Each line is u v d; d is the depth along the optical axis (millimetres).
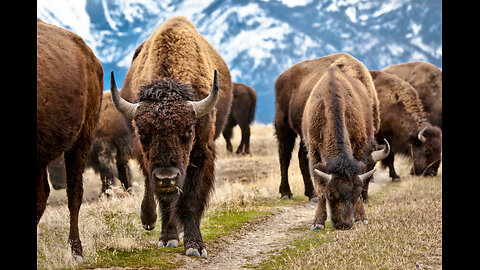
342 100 27938
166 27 23359
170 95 19234
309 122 29219
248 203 34656
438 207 30578
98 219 26000
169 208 20922
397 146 46750
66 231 25031
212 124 22438
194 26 26359
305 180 37688
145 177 23281
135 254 21547
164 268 19484
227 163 55406
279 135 39594
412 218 27906
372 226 26297
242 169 51344
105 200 32438
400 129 46062
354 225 27844
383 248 21906
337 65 34906
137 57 25375
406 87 46344
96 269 19141
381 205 33125
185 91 19734
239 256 21984
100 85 23672
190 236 21406
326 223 29078
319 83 30984
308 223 29406
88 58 22359
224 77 26750
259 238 25641
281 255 21953
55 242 22547
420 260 19984
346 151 25781
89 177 49000
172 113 18781
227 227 27281
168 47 22125
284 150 39250
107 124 39969
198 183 21531
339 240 23859
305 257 21078
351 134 28078
